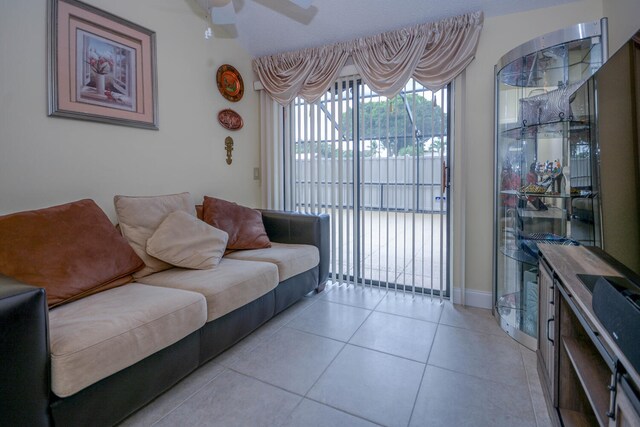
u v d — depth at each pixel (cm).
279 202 339
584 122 169
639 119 103
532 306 212
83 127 203
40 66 183
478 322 235
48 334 112
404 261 290
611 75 128
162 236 207
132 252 194
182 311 156
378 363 185
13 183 175
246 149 329
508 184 232
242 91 319
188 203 246
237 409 150
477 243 259
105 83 213
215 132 294
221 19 252
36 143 183
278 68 319
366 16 266
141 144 236
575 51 194
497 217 239
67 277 156
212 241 223
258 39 312
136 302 151
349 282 314
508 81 225
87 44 203
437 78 254
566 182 198
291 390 163
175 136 260
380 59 271
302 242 287
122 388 133
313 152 317
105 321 131
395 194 286
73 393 115
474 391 160
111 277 176
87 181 206
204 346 173
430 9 249
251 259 239
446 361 186
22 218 158
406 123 276
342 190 308
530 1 228
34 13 180
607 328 80
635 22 175
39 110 183
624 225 115
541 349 167
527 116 214
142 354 137
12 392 102
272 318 244
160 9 246
